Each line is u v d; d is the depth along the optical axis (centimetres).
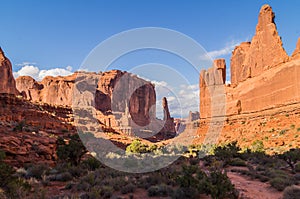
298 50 6625
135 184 1196
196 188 1002
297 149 3416
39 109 5075
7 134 2433
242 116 7081
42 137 2750
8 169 990
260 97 7150
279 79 6631
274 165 2288
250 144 4991
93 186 1125
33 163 1894
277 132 5034
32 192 970
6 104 4341
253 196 1108
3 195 820
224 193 959
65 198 870
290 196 1045
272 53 7956
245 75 9306
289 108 5756
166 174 1353
